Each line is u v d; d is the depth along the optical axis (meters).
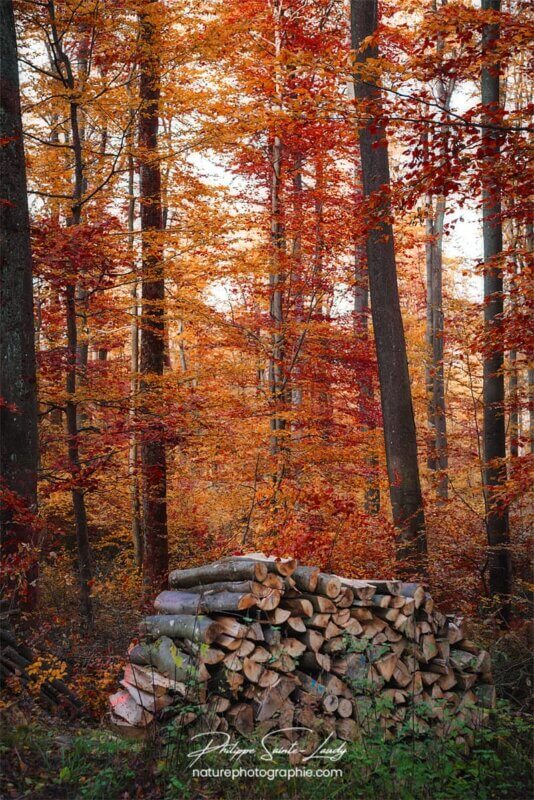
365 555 10.12
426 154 7.53
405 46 13.10
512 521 12.71
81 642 9.84
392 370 10.96
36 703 6.58
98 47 12.66
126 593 13.30
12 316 9.83
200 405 12.44
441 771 5.34
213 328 15.09
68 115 13.03
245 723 5.49
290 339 14.77
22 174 10.02
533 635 8.98
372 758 5.32
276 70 11.30
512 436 14.16
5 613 7.32
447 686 6.52
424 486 18.97
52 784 4.84
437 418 18.80
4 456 9.64
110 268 11.48
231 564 6.00
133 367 17.94
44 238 10.77
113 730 5.82
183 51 11.43
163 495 13.53
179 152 11.71
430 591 10.59
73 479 11.14
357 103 7.67
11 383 9.76
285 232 13.96
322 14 14.96
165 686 5.59
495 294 11.44
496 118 7.33
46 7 11.17
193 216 12.37
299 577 6.02
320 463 13.42
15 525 9.41
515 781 5.43
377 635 6.20
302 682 5.82
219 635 5.61
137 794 4.71
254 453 13.20
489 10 7.84
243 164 14.68
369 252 11.12
